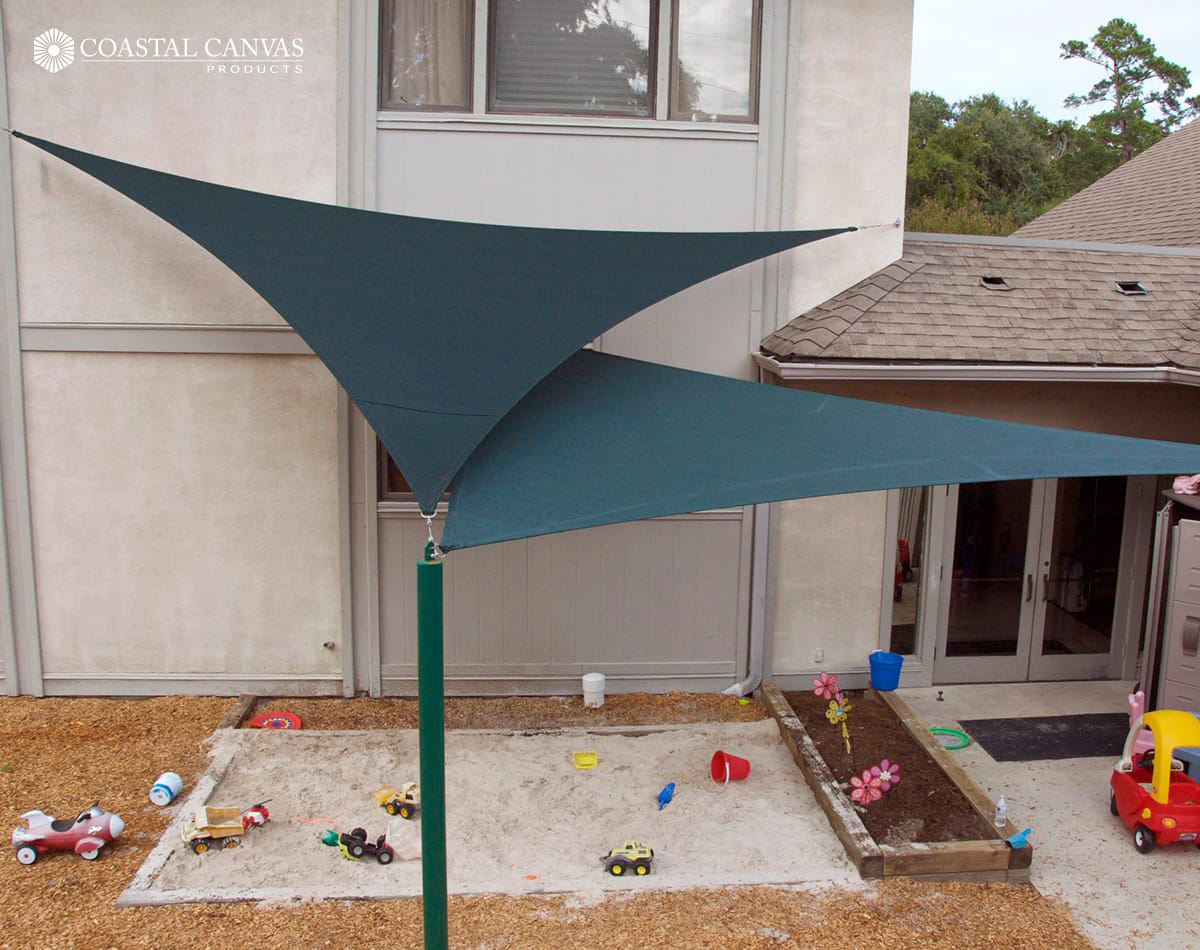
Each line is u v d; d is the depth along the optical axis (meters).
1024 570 11.23
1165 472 6.71
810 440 7.31
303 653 10.77
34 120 9.84
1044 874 7.68
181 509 10.49
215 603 10.65
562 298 7.21
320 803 8.45
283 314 7.27
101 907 6.98
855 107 10.36
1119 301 10.76
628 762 9.28
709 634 11.01
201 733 9.80
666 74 10.14
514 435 7.52
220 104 9.88
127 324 10.14
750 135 10.23
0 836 7.84
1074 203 20.55
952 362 9.38
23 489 10.37
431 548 5.80
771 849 7.88
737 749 9.57
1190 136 19.56
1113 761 9.52
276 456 10.44
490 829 8.10
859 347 9.39
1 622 10.58
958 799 8.45
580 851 7.83
